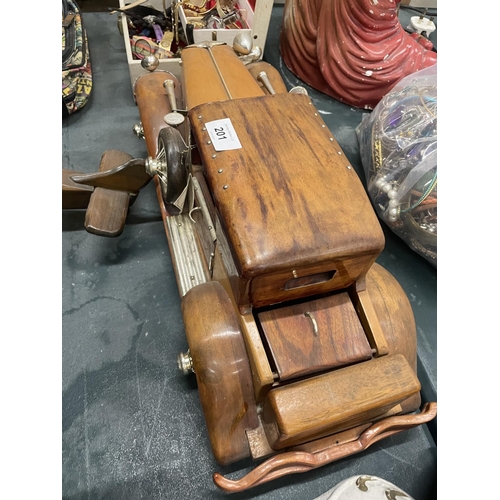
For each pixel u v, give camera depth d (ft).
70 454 3.10
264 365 2.33
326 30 5.56
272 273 2.18
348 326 2.55
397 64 5.58
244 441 2.66
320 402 2.25
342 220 2.28
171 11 5.90
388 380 2.39
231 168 2.39
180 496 2.98
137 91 4.34
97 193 4.00
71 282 3.98
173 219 3.94
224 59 4.01
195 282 3.54
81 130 5.23
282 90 4.52
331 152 2.56
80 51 5.35
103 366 3.52
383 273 3.07
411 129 4.09
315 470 3.17
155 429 3.25
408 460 3.31
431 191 3.73
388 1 5.02
